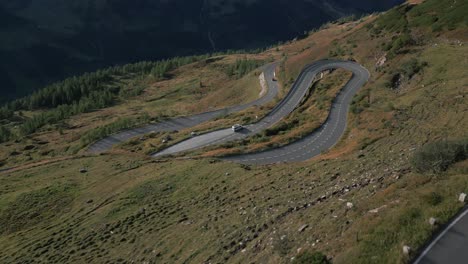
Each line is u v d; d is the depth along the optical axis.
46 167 73.81
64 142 125.00
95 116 161.38
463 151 25.42
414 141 43.50
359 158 39.88
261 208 30.88
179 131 96.25
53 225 47.25
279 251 21.38
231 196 38.38
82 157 79.69
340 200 25.77
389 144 45.94
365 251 18.23
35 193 58.31
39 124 153.38
